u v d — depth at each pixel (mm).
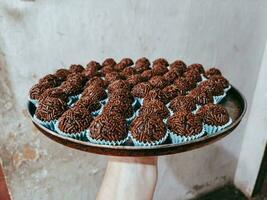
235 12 491
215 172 639
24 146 404
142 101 282
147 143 228
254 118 599
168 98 284
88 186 483
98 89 278
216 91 299
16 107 377
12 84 364
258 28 529
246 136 625
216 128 259
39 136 407
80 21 375
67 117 240
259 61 562
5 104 370
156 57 451
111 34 401
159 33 438
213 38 491
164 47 451
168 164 559
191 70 327
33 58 364
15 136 392
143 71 331
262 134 589
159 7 422
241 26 509
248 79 568
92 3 374
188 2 441
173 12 436
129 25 409
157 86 294
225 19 487
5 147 393
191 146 221
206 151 594
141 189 264
